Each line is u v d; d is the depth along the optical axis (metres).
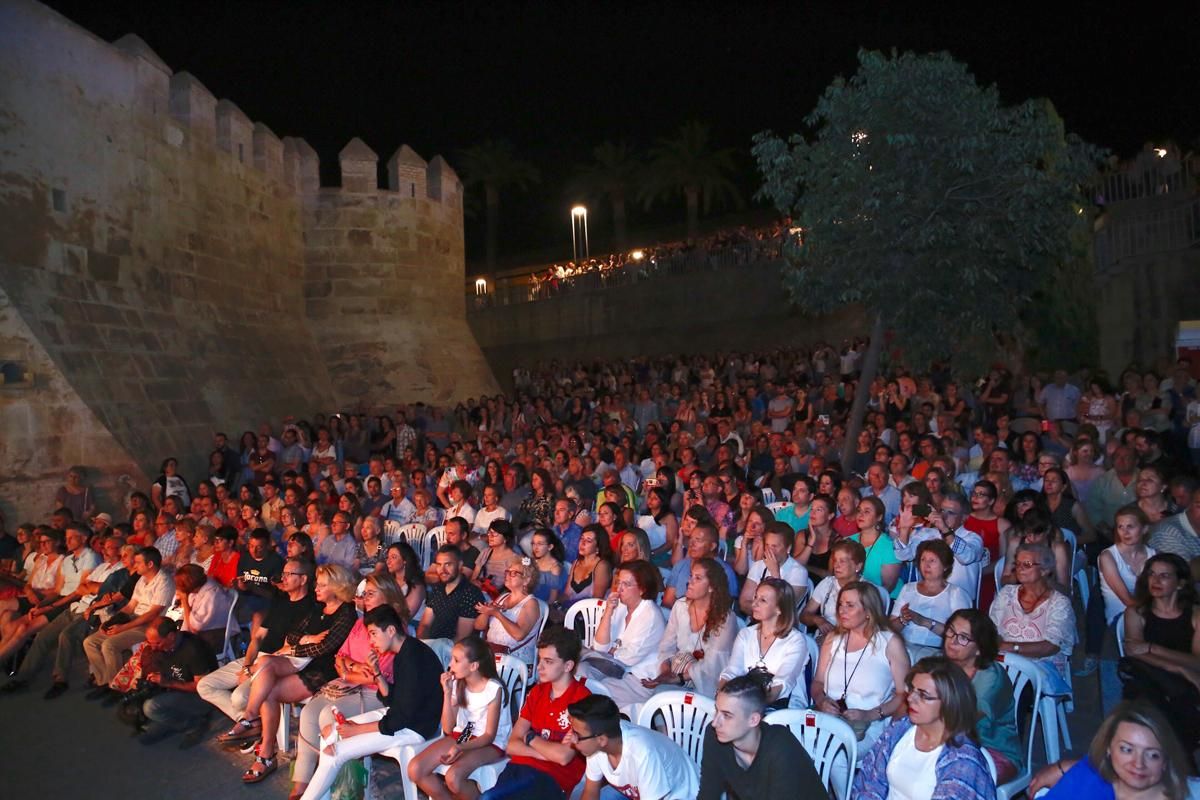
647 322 26.92
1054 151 10.20
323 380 20.70
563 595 7.96
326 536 9.80
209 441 16.05
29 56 13.70
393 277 22.12
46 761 6.80
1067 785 3.55
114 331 14.79
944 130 9.77
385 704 5.74
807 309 11.20
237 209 18.83
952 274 10.02
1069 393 12.42
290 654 6.54
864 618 5.24
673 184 43.19
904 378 13.49
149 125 16.22
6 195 13.16
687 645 6.14
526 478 11.85
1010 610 5.94
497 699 5.38
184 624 7.90
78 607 9.00
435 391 21.92
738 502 9.34
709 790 4.21
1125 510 6.43
